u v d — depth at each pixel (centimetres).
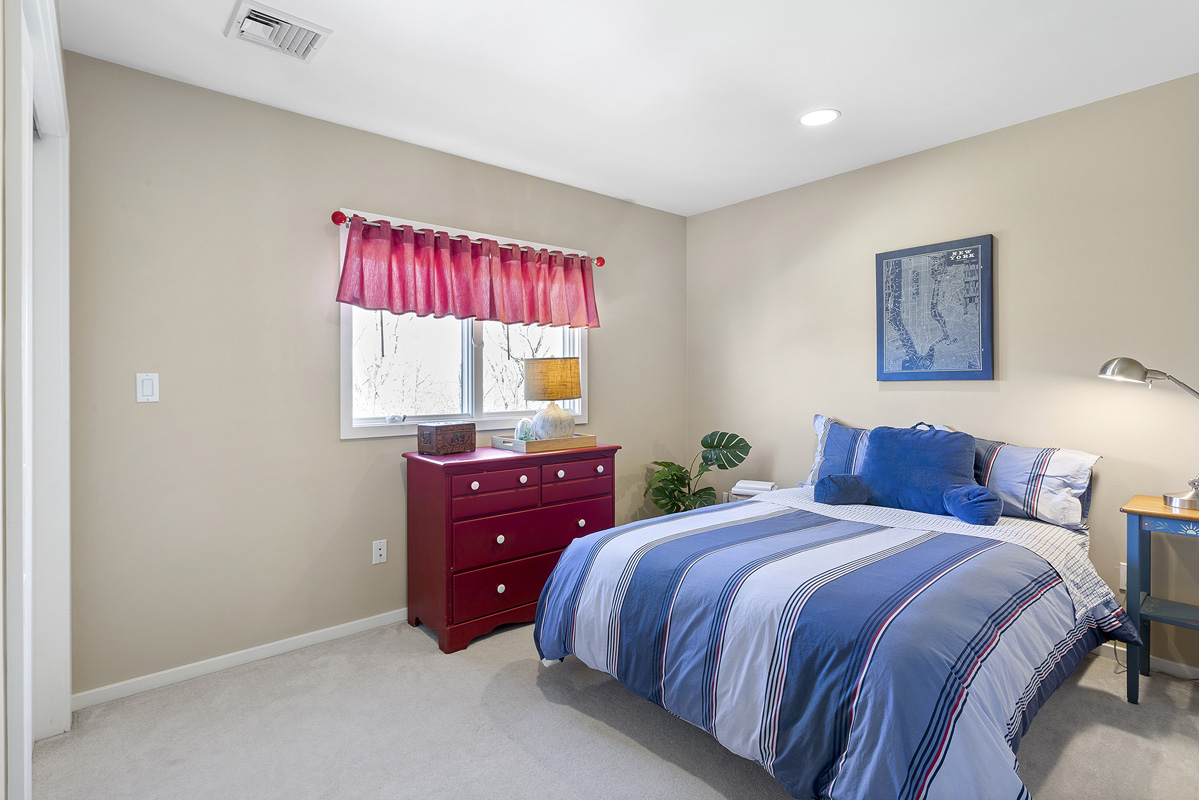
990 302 302
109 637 239
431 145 319
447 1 201
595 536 246
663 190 390
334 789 187
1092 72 248
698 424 441
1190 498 233
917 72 247
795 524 251
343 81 254
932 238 323
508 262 346
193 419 256
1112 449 271
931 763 138
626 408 415
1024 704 166
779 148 323
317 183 287
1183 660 258
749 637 176
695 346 443
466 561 286
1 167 87
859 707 150
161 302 249
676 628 194
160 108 248
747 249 409
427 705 234
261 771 195
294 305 281
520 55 234
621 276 410
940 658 149
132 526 244
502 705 234
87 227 232
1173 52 233
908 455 280
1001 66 243
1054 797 181
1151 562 266
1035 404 292
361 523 303
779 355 392
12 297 96
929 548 214
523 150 325
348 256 288
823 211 369
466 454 310
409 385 326
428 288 312
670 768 196
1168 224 256
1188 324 252
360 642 291
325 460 291
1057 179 283
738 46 228
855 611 165
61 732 216
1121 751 204
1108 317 271
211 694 243
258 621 274
